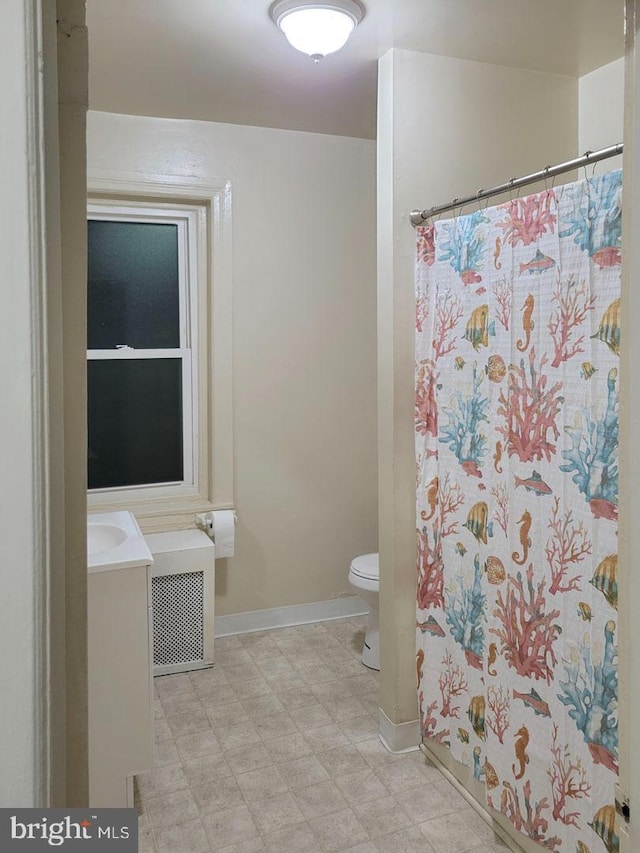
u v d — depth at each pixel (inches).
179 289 140.0
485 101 100.5
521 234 74.4
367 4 81.7
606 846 65.8
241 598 144.3
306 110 125.2
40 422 21.1
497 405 79.8
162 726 109.1
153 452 140.3
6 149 20.1
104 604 85.5
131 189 128.6
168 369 140.3
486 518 82.9
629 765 31.6
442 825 85.4
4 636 20.7
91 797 85.8
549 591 72.2
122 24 89.3
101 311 135.0
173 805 90.0
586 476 66.9
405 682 100.5
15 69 20.1
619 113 101.1
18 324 20.5
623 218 32.0
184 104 121.6
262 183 137.6
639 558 30.4
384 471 99.6
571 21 86.7
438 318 90.7
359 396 150.5
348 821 86.4
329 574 151.1
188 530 137.9
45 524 21.4
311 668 128.5
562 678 70.8
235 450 140.9
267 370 141.8
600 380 65.0
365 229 147.6
